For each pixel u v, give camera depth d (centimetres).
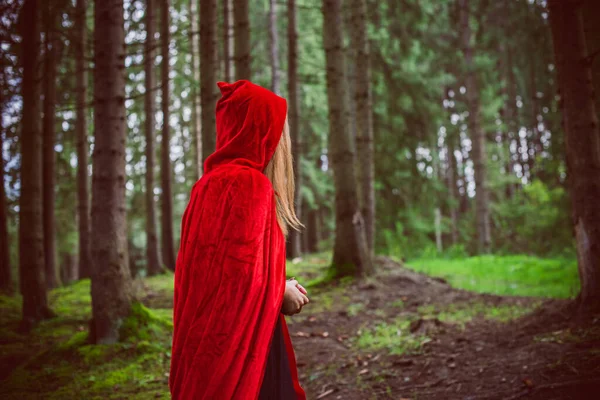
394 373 414
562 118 497
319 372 448
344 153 896
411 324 555
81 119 1133
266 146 167
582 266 474
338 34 916
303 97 1809
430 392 362
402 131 1505
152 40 1180
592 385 314
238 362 146
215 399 145
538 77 1717
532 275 913
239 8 916
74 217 1446
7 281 962
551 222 1309
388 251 1492
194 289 154
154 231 1284
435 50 1794
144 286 1011
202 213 157
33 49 707
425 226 1597
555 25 498
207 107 873
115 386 432
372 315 653
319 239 2419
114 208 536
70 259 2170
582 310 461
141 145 1631
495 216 1983
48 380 453
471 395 344
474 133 1836
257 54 1814
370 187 1116
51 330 643
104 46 541
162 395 404
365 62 1133
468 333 492
